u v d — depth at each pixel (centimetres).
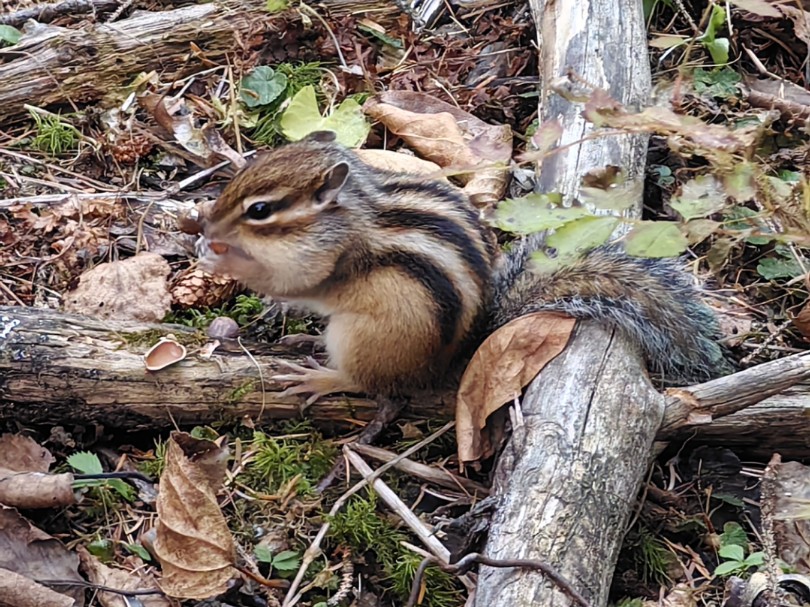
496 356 41
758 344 46
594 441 38
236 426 43
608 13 51
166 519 38
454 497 41
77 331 42
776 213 36
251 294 47
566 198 46
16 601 36
